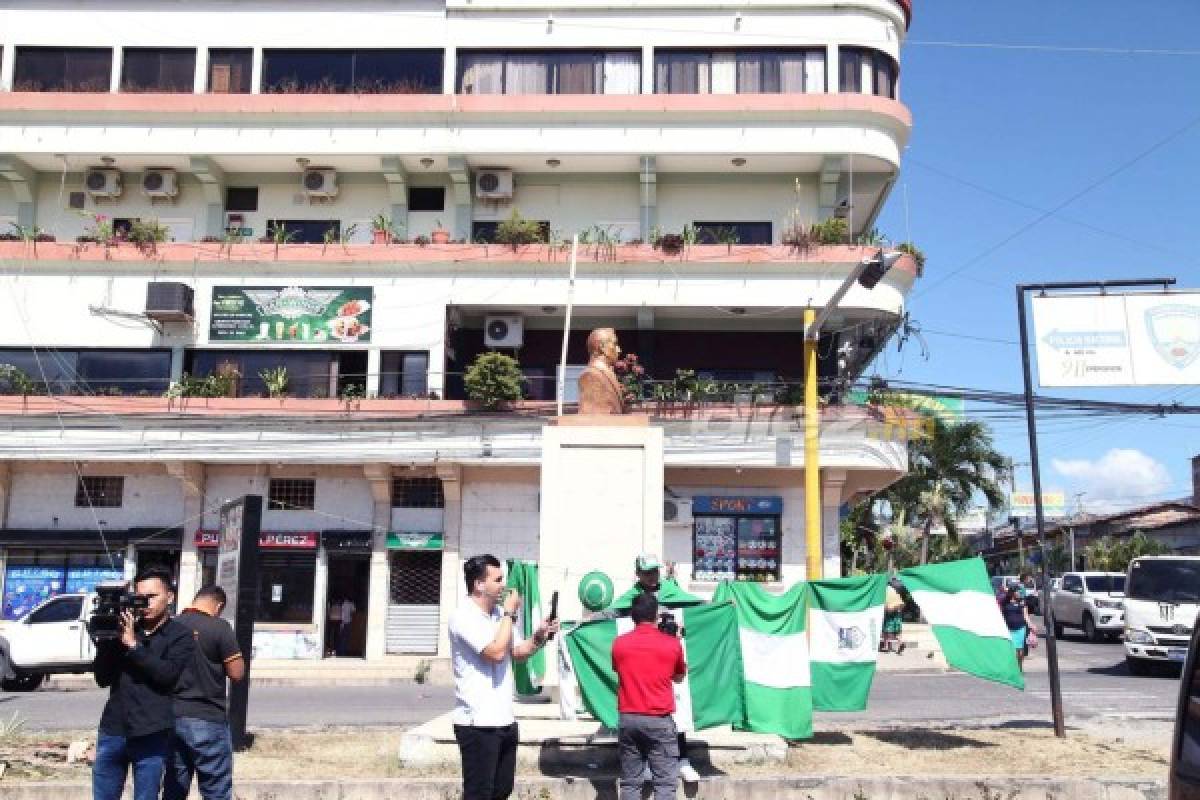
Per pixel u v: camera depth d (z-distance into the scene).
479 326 26.56
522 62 26.64
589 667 9.58
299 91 26.72
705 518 24.11
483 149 25.73
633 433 11.81
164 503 24.75
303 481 24.78
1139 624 20.28
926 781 9.17
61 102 25.95
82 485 24.89
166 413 24.17
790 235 25.08
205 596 7.57
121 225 27.06
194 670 7.04
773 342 26.47
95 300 25.36
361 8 26.77
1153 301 13.09
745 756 9.86
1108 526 58.03
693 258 24.81
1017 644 18.42
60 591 24.58
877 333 26.78
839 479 23.67
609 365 12.53
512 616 6.77
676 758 7.58
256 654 24.00
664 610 9.49
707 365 26.47
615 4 26.47
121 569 24.56
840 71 26.25
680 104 25.56
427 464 23.84
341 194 27.23
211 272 25.44
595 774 9.29
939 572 11.79
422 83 26.59
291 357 25.42
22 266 25.50
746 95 25.50
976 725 12.93
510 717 6.65
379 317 25.11
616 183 27.00
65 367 25.42
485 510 24.39
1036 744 11.34
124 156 26.28
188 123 26.05
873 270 15.34
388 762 10.02
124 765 6.30
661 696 7.55
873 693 17.84
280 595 24.53
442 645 24.08
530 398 26.30
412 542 24.28
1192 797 4.59
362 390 24.75
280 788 8.85
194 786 9.09
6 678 19.09
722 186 26.95
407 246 25.17
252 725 13.14
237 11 26.89
